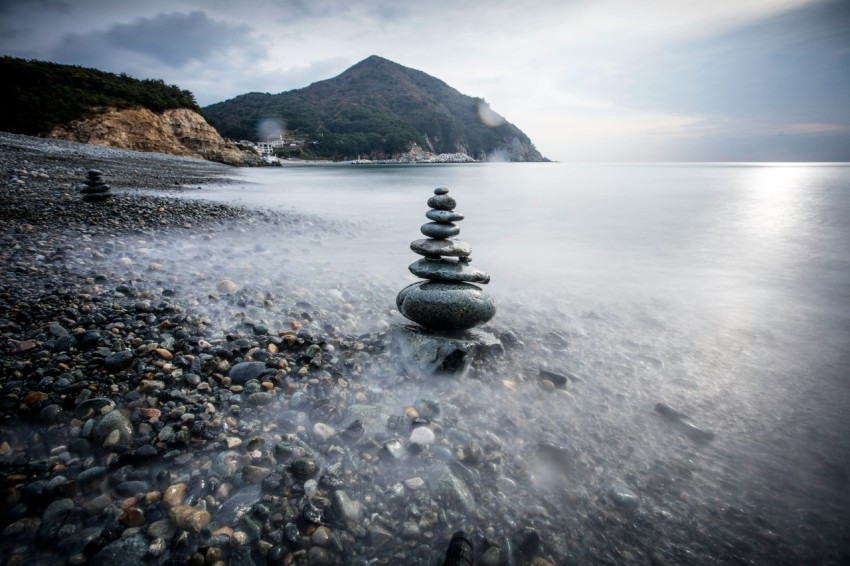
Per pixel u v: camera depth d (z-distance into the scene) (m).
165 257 8.24
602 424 3.57
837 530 2.56
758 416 3.74
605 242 12.20
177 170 35.62
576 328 5.78
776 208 20.23
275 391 3.80
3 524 2.34
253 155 82.06
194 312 5.54
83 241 8.79
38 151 29.05
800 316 6.29
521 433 3.40
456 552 2.21
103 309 5.31
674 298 7.14
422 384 4.07
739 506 2.73
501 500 2.70
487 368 4.41
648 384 4.29
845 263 9.50
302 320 5.57
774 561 2.36
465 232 13.99
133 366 4.02
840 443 3.37
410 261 9.38
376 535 2.38
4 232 8.72
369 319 5.83
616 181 45.41
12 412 3.22
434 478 2.78
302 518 2.44
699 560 2.35
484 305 4.46
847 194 27.92
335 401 3.71
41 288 5.86
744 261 9.80
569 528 2.52
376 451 3.07
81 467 2.76
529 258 10.12
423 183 40.72
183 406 3.46
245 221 13.23
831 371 4.59
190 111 69.12
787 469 3.07
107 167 27.05
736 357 4.94
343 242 11.47
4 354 4.02
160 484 2.67
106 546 2.21
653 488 2.86
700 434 3.40
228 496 2.62
